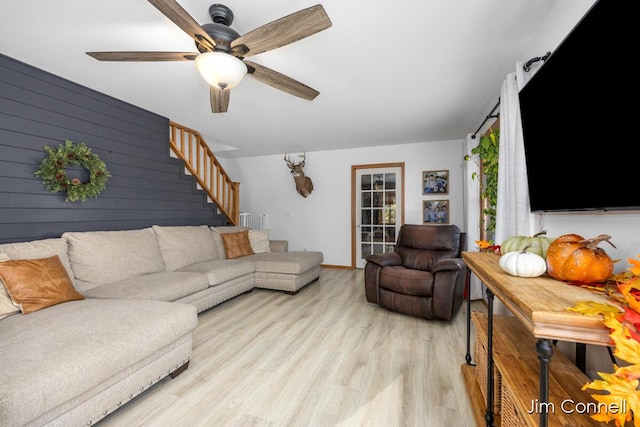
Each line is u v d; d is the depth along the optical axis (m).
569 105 1.19
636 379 0.60
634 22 0.84
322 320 2.86
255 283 3.84
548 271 1.03
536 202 1.53
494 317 1.74
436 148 4.95
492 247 1.68
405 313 2.92
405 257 3.48
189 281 2.71
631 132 0.88
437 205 4.93
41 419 1.17
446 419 1.50
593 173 1.06
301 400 1.65
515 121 2.02
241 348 2.28
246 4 1.67
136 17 1.80
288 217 5.97
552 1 1.65
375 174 5.36
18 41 2.09
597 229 1.28
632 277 0.86
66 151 2.64
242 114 3.62
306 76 2.57
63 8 1.72
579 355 1.24
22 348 1.32
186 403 1.62
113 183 3.17
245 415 1.53
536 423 0.83
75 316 1.67
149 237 3.12
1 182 2.31
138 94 3.05
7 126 2.34
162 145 3.76
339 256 5.59
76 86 2.80
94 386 1.34
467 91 2.89
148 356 1.65
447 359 2.10
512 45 2.09
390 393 1.71
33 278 1.88
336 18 1.79
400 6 1.69
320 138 4.77
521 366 1.15
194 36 1.61
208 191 4.62
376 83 2.71
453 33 1.95
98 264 2.49
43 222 2.57
